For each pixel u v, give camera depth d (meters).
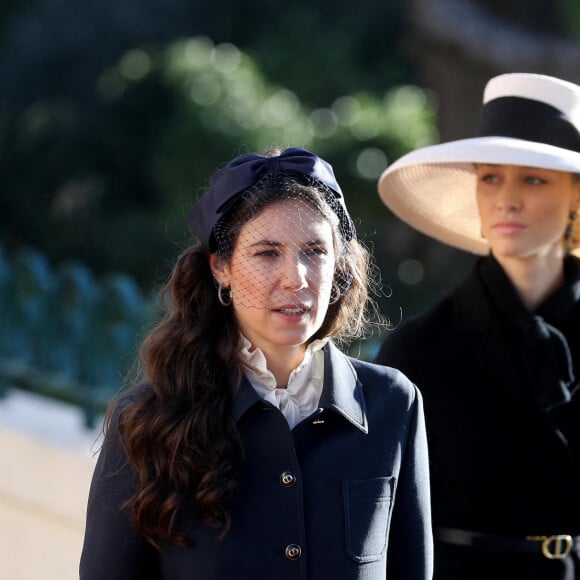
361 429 9.84
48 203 53.91
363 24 53.19
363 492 9.70
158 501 9.35
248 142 46.19
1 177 54.19
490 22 41.41
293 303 9.44
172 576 9.57
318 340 10.10
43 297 19.58
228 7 55.16
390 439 9.95
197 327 9.79
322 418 9.84
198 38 53.59
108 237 49.28
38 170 54.03
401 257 45.88
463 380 12.48
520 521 12.16
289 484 9.55
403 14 52.69
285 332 9.49
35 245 53.78
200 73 47.94
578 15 41.69
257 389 9.82
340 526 9.59
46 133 54.03
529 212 12.42
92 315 18.33
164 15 55.19
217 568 9.39
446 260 44.00
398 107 49.53
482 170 12.76
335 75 50.84
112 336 17.84
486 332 12.52
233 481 9.41
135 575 9.62
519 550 12.12
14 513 18.58
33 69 54.44
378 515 9.71
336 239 9.78
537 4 42.81
